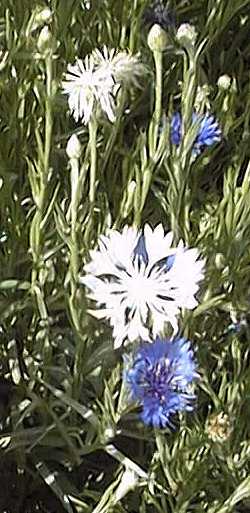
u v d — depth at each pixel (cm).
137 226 41
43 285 43
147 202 48
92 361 43
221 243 43
